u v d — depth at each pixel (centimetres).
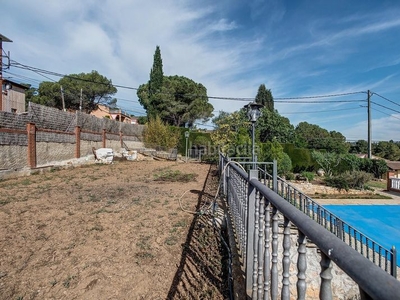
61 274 259
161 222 409
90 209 481
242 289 199
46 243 330
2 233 358
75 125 1319
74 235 356
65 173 1016
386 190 1505
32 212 458
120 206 504
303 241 92
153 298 224
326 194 1289
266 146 1393
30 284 242
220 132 1568
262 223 162
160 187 731
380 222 945
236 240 295
